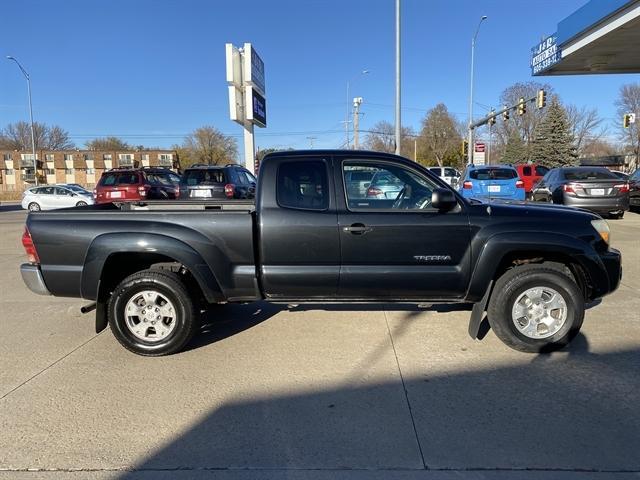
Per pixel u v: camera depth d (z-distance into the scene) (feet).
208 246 13.74
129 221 13.82
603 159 230.48
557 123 206.59
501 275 14.46
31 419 10.55
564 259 14.33
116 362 13.67
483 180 48.01
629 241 31.83
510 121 255.50
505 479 8.39
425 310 17.88
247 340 15.20
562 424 10.08
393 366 13.10
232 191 42.91
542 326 13.88
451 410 10.73
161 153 286.46
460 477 8.46
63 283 13.89
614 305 18.22
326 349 14.37
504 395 11.38
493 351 14.05
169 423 10.35
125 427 10.20
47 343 15.24
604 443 9.39
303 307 18.25
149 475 8.61
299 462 8.95
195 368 13.17
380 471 8.65
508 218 13.82
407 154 295.89
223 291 13.99
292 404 11.12
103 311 14.37
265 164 14.17
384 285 13.94
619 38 48.62
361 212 13.87
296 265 13.96
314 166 14.15
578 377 12.26
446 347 14.38
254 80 69.10
